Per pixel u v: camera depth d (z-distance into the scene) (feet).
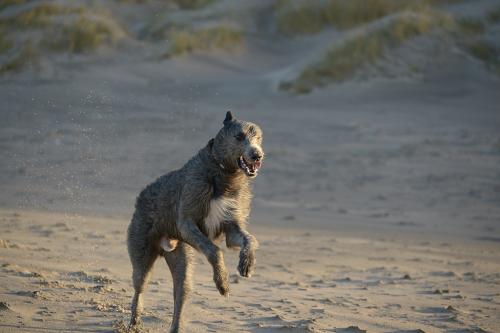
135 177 56.54
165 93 83.51
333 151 68.03
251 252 21.68
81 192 50.57
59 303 25.02
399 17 96.78
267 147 68.59
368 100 85.15
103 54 92.73
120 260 32.91
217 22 103.30
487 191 57.72
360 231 45.85
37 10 97.45
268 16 107.24
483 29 99.04
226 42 98.48
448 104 84.43
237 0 110.93
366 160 65.51
